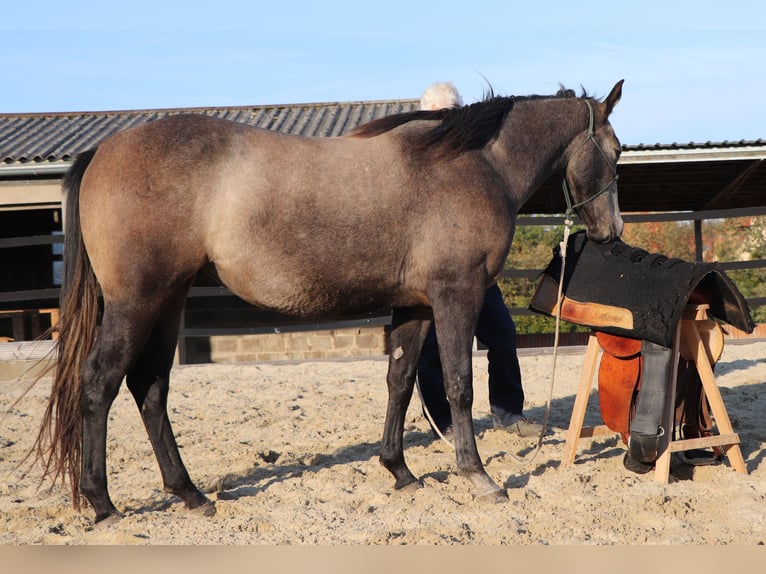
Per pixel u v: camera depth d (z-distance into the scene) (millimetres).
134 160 3611
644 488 4125
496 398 5582
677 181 13219
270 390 7574
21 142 12836
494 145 4223
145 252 3588
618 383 4492
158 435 3920
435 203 3922
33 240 10359
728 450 4496
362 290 3939
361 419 6211
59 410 3768
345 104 15078
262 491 4254
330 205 3775
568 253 4676
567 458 4672
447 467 4730
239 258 3717
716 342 4535
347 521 3697
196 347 13383
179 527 3637
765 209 10188
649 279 4238
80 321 3768
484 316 5445
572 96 4582
